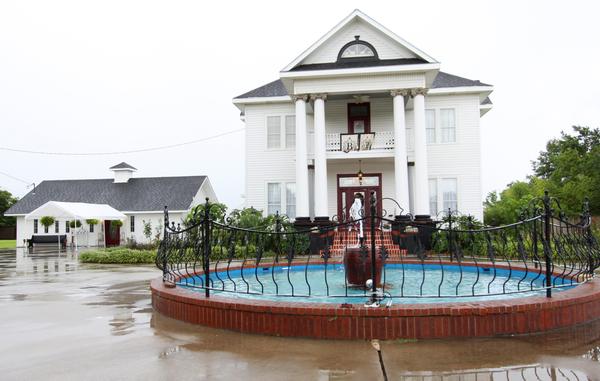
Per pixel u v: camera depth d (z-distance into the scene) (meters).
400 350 4.92
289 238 16.66
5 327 6.20
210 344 5.25
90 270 14.75
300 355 4.80
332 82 19.27
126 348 5.12
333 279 10.34
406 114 22.17
